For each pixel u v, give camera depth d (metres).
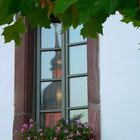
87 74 10.05
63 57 10.51
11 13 3.60
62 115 10.19
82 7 3.11
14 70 10.39
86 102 10.02
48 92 10.42
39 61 10.60
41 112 10.34
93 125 9.55
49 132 9.74
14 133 10.02
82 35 4.05
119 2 3.26
